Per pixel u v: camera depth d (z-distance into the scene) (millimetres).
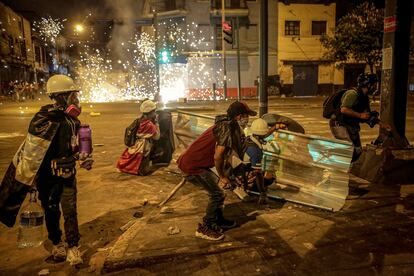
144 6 37688
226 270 3695
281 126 6000
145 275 3650
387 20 6473
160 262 3873
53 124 3654
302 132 6719
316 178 5680
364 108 6137
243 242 4266
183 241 4293
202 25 35562
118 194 6301
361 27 30203
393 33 6355
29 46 51969
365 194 5824
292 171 5926
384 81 6562
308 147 5738
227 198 5812
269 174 5938
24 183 3654
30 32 52969
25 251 4324
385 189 6055
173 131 8055
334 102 6211
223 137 4086
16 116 20984
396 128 6453
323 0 36000
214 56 35656
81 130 4035
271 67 36562
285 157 5973
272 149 6109
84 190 6566
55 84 3836
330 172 5543
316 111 20875
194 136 7531
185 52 35531
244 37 35969
